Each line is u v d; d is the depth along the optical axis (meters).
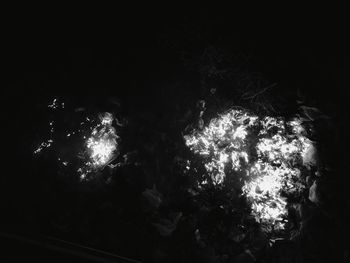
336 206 3.76
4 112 5.27
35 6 5.78
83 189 4.47
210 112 4.43
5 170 4.87
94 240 4.07
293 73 4.51
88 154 4.57
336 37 4.62
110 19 5.59
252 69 4.63
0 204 4.55
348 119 4.06
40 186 4.65
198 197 4.17
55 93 5.22
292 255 3.70
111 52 5.41
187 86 4.88
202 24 5.15
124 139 4.61
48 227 4.27
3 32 5.68
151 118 4.71
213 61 4.75
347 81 4.33
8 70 5.52
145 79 5.07
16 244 3.98
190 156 4.40
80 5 5.69
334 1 4.71
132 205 4.25
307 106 4.04
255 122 4.12
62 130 4.97
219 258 3.83
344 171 3.85
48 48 5.60
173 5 5.41
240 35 4.96
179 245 3.95
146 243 3.99
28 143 5.06
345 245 3.65
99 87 5.12
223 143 4.04
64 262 3.82
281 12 4.97
